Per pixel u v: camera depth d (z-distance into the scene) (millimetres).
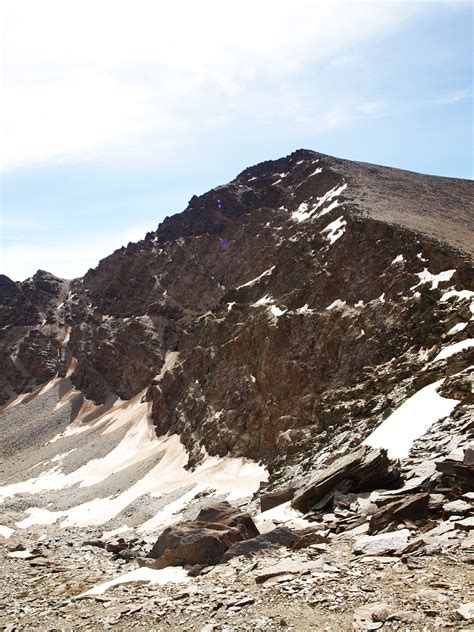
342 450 38469
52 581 28359
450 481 22328
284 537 22125
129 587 21281
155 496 75188
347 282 79938
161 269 182250
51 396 170875
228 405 89312
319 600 14383
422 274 67562
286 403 75125
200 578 19891
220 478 73438
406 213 94688
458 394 33469
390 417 35531
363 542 18641
